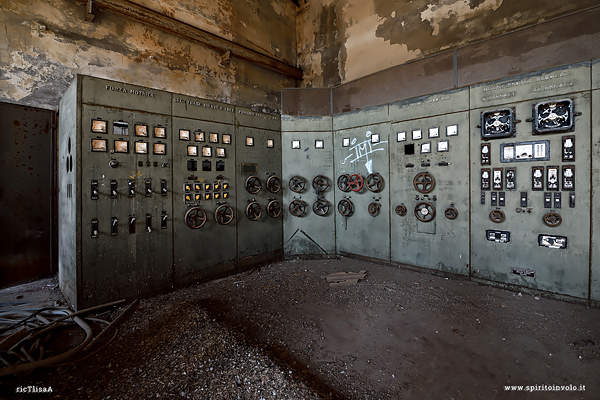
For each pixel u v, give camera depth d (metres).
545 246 3.33
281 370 1.98
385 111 4.67
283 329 2.69
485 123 3.67
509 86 3.51
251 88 5.93
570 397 1.79
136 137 3.40
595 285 3.04
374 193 4.88
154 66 4.59
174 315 2.90
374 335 2.58
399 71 4.56
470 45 3.83
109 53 4.17
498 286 3.68
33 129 3.84
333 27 6.08
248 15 5.86
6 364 2.04
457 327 2.71
